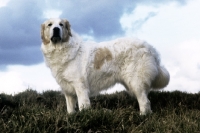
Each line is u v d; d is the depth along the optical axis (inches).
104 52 226.7
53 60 220.4
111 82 231.9
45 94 304.0
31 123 150.5
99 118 163.2
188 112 201.5
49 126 149.1
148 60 231.6
